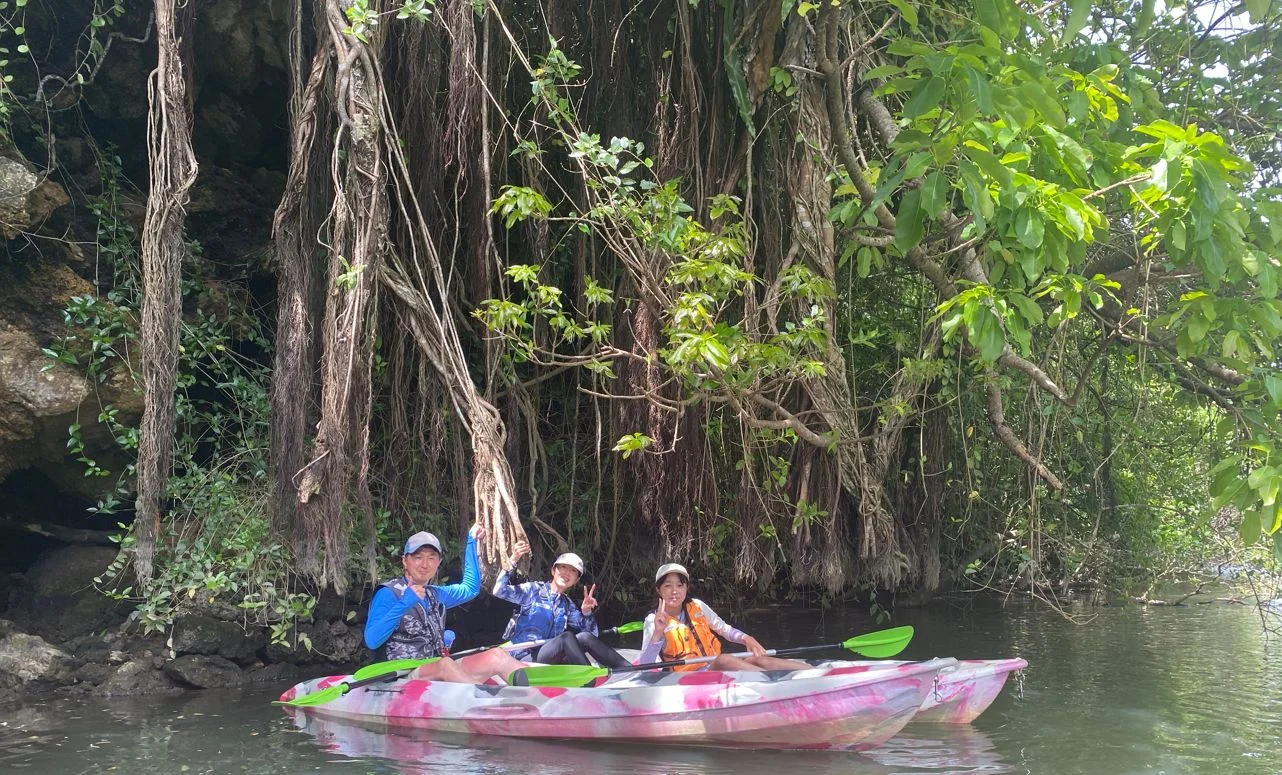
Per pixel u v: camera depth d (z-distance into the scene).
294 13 7.04
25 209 6.80
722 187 7.65
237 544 6.96
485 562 6.57
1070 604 10.80
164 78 6.36
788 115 7.50
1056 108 4.09
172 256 6.31
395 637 6.24
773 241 7.63
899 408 7.51
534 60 7.75
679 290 7.12
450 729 5.54
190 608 6.93
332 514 6.18
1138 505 10.38
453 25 6.88
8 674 6.37
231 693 6.61
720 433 8.10
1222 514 10.57
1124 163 5.08
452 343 6.79
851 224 7.35
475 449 6.63
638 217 6.25
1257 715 5.56
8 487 7.64
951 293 6.63
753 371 6.48
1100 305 5.51
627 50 7.77
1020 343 5.00
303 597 6.97
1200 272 6.00
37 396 6.74
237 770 4.61
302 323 6.61
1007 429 6.95
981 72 4.07
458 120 7.03
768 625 9.66
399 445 7.54
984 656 7.64
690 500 7.95
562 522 8.58
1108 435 9.25
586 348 8.04
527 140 7.52
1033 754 4.76
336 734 5.40
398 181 6.96
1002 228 4.65
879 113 7.03
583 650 6.29
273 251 8.64
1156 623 9.45
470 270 7.35
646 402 7.72
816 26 6.68
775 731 4.93
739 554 8.03
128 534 7.38
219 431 7.71
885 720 4.78
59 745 5.09
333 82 6.80
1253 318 4.74
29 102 7.74
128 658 6.70
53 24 7.89
